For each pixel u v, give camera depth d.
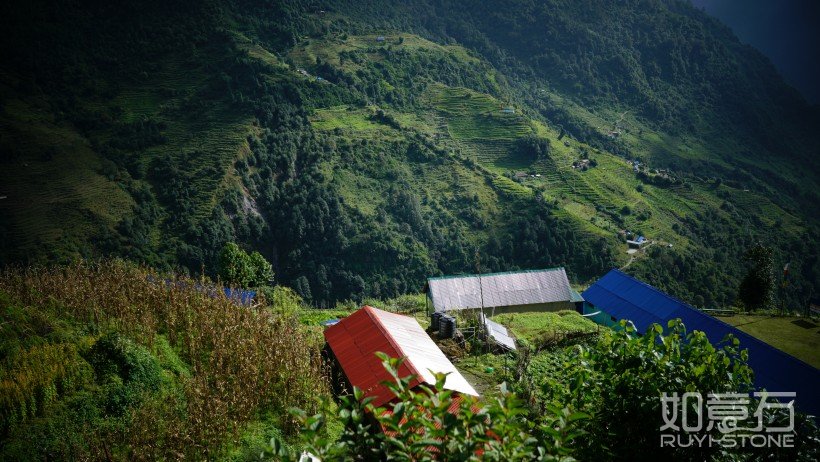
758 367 24.70
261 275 32.38
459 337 24.70
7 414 13.01
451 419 5.10
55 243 88.25
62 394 14.00
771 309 42.16
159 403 14.72
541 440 6.01
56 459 12.52
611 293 33.53
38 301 18.06
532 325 29.06
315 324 26.41
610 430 7.67
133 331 17.28
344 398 5.64
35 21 163.50
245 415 14.84
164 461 13.00
